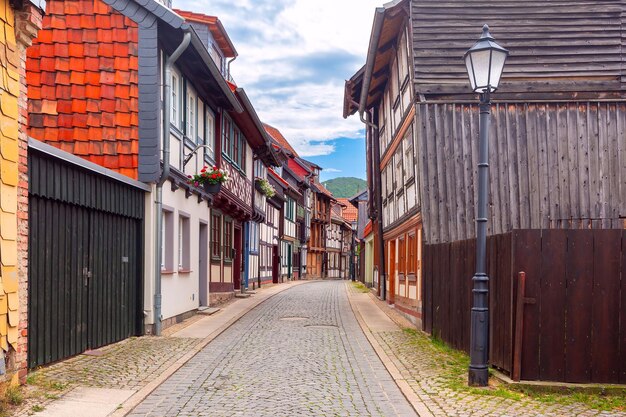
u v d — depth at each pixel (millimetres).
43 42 12148
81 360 9070
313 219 58219
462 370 8812
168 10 12125
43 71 12102
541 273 7543
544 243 7559
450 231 13359
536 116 13750
